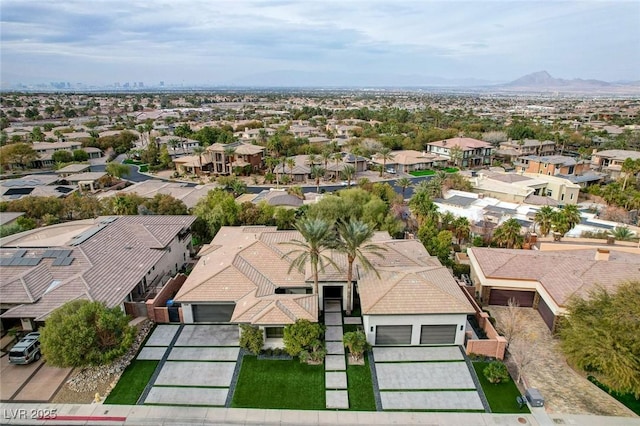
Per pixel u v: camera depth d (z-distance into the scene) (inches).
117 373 1083.3
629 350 942.4
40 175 3531.0
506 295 1440.7
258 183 3656.5
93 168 4256.9
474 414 950.4
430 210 2021.4
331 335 1261.1
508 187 2778.1
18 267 1353.3
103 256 1454.2
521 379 1047.0
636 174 3344.0
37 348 1140.5
